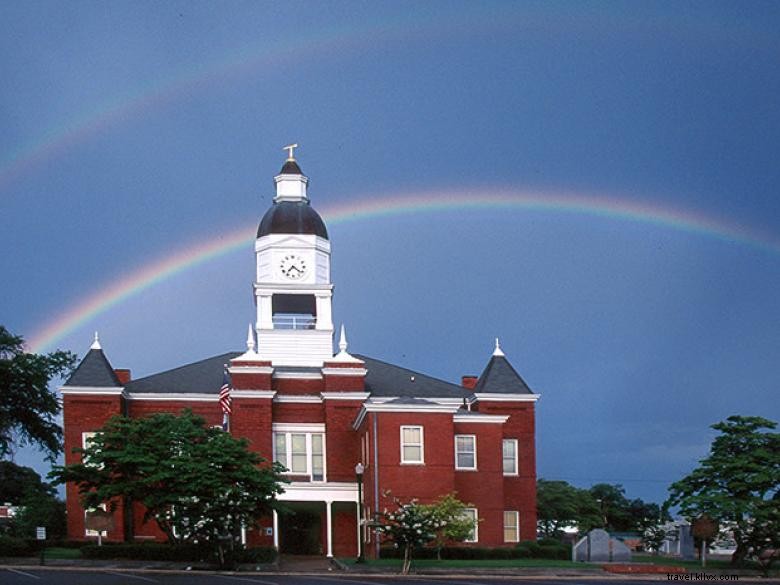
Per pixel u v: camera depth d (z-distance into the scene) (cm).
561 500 11519
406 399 6769
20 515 7869
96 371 7419
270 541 7069
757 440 6188
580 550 6366
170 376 7888
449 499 6222
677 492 6284
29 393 7469
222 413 7644
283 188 8206
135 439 5956
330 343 7969
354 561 6025
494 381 7700
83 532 7088
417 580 4903
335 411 7506
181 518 5728
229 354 8338
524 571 5500
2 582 4294
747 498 6038
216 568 5484
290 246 8031
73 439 7244
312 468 7506
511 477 7544
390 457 6569
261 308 7969
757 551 6191
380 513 5616
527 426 7631
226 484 5681
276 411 7538
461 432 6975
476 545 6806
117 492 5797
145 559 5825
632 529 13688
